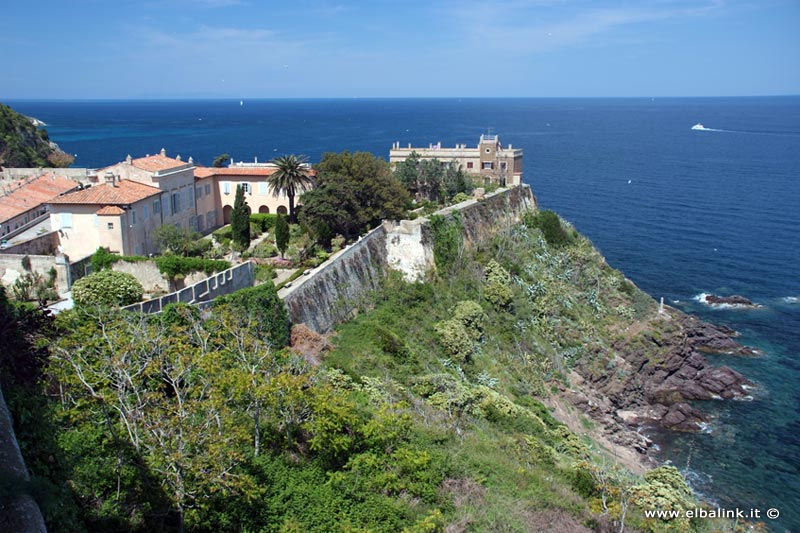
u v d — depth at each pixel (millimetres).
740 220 143125
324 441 34188
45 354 27156
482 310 70000
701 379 76062
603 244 125250
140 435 26531
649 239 128750
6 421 19922
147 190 72562
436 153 114375
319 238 77688
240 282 54438
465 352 63281
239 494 28688
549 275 86188
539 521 35219
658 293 101312
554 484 41156
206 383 29297
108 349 30391
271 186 86750
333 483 32719
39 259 56219
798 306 96688
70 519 21516
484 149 112062
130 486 26406
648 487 45781
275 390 31797
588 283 88875
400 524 31625
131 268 59812
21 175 105875
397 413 40562
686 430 66750
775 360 81188
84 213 65500
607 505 39375
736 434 65938
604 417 65750
